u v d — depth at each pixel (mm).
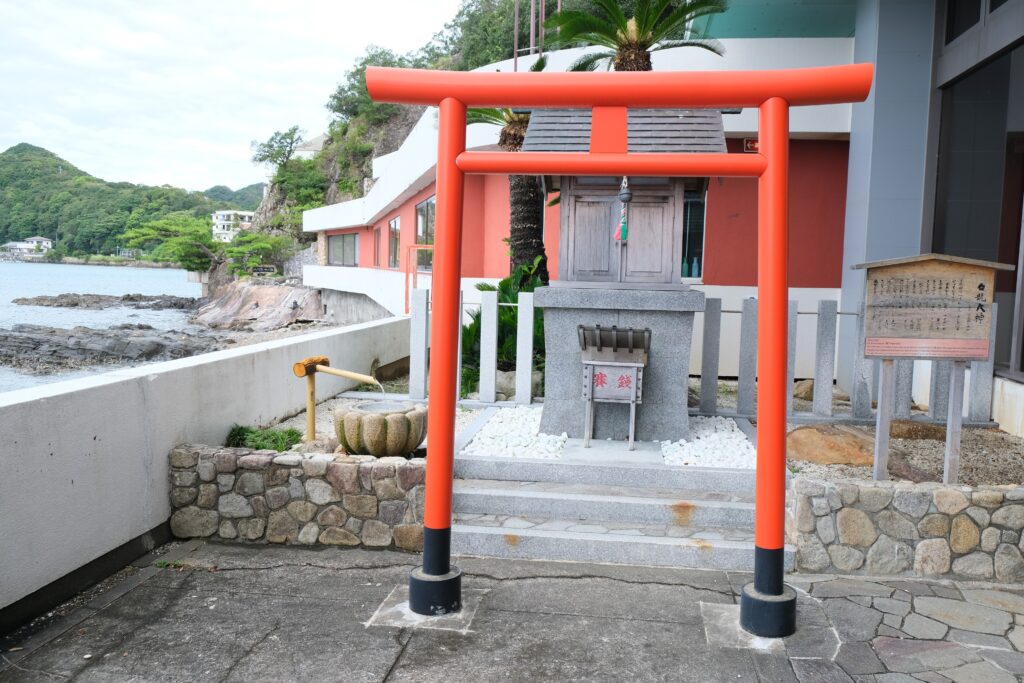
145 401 4285
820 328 6645
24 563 3367
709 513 4457
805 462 5531
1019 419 6195
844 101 3238
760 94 3232
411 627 3416
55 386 3789
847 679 2965
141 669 3029
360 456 4535
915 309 4578
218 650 3193
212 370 5172
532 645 3258
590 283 5656
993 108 6961
